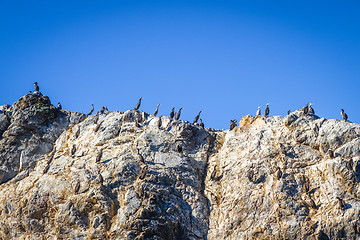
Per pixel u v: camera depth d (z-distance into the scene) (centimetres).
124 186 7306
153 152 7794
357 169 7162
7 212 7438
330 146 7556
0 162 8156
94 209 7100
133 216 6925
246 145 7894
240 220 7119
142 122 8388
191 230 7144
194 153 8056
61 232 7094
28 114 8519
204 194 7544
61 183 7450
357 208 6838
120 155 7681
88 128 8438
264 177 7412
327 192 7094
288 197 7100
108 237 6875
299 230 6819
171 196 7306
